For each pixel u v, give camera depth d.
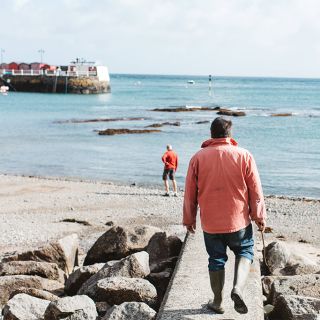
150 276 8.04
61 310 6.43
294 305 6.21
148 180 28.34
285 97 127.81
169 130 51.25
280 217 19.81
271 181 28.44
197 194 5.47
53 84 108.19
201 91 157.12
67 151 38.25
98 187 25.80
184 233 16.58
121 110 75.75
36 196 23.53
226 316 5.50
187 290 6.24
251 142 43.72
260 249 12.46
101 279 7.52
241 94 141.38
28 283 8.71
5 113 66.75
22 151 38.12
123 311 6.36
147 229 10.45
